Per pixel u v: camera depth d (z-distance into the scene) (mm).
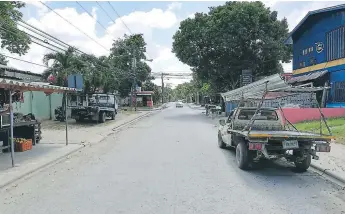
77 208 5938
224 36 31906
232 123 10797
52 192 7055
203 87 64125
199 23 34906
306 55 26031
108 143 15398
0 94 13297
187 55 36094
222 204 6062
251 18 31469
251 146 8148
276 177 8242
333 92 22438
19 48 25078
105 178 8188
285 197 6516
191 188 7156
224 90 40219
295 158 8609
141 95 68625
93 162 10508
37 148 13469
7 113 11625
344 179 7734
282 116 11453
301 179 8055
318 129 15953
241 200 6312
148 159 10727
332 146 12148
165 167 9398
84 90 32094
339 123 17484
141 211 5719
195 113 45250
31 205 6195
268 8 34219
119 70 50812
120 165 9828
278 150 8930
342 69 21453
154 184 7508
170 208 5852
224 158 10828
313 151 8523
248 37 32219
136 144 14641
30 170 9227
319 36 24172
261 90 9883
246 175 8430
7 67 23688
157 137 17234
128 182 7723
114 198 6488
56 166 10047
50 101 30250
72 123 26750
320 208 5855
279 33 34125
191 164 9836
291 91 9195
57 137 17531
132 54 59250
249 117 10844
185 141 15352
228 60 35219
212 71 37125
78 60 30938
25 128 14453
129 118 33312
